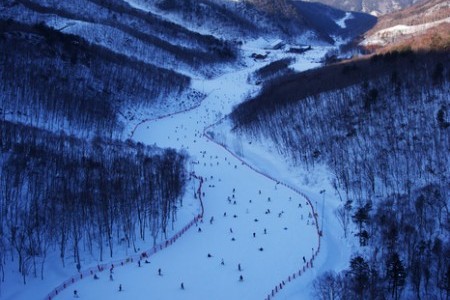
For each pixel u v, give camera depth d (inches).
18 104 6210.6
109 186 4451.3
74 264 3833.7
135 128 7682.1
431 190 4648.1
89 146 5649.6
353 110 6309.1
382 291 3528.5
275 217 4862.2
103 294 3511.3
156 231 4306.1
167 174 4995.1
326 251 4197.8
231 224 4717.0
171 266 3924.7
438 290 3663.9
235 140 7490.2
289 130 6712.6
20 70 6722.4
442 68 6156.5
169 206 4557.1
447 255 3860.7
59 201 4160.9
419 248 3907.5
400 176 5098.4
